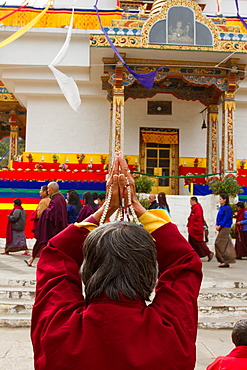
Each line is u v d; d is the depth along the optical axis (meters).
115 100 14.79
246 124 18.53
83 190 15.17
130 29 14.10
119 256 1.51
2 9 16.84
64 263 1.78
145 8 19.02
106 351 1.40
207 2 20.50
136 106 18.56
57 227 8.67
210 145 17.08
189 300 1.65
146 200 13.80
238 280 7.62
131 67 14.93
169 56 14.71
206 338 5.43
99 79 17.14
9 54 16.67
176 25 14.31
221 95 15.64
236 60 14.76
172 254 1.81
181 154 18.53
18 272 8.03
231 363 2.51
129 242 1.54
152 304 1.64
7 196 14.70
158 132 18.59
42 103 18.08
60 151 17.95
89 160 17.94
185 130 18.67
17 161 16.89
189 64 15.05
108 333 1.42
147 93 16.81
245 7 20.61
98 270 1.51
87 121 18.16
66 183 15.20
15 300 6.43
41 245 8.83
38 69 17.06
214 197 14.10
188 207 14.44
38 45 16.78
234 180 14.38
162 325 1.49
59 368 1.40
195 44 14.30
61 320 1.55
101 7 20.08
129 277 1.50
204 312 6.37
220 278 7.92
